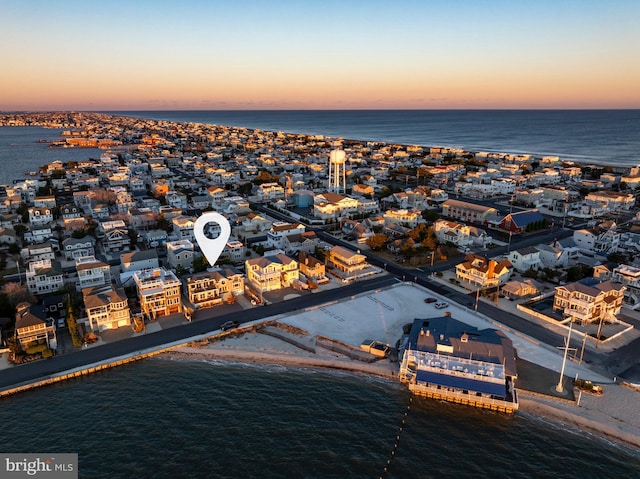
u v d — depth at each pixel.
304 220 191.88
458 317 107.25
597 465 66.12
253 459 65.81
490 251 154.75
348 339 98.12
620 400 78.50
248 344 96.69
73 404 77.62
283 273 124.38
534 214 183.50
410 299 117.00
